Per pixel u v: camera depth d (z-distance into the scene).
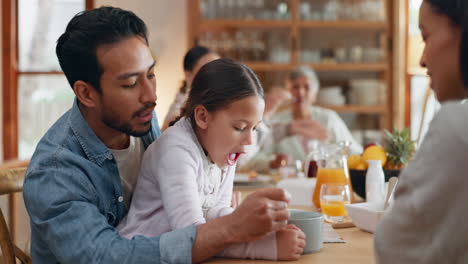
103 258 1.05
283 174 2.66
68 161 1.16
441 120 0.79
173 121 1.44
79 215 1.09
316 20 5.05
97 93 1.17
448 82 0.87
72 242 1.07
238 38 5.03
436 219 0.77
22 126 5.26
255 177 2.55
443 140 0.77
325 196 1.55
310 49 5.08
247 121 1.22
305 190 1.87
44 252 1.22
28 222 1.66
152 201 1.23
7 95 5.22
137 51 1.15
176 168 1.18
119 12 1.17
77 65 1.16
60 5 5.25
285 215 1.06
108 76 1.14
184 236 1.05
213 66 1.25
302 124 3.75
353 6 5.05
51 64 5.27
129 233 1.20
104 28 1.14
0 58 5.19
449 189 0.75
